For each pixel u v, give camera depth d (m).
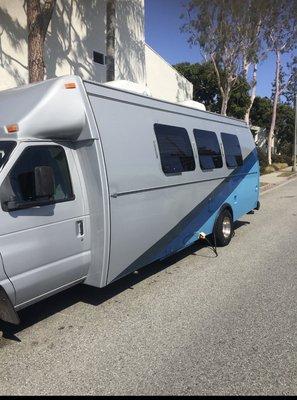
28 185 4.50
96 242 5.21
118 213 5.36
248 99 35.94
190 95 23.05
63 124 4.85
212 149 8.21
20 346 4.54
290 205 14.86
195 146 7.52
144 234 5.99
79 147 5.16
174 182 6.69
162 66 20.52
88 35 14.04
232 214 9.12
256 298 5.82
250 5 20.14
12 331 4.90
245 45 21.28
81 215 5.11
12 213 4.30
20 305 4.53
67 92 4.89
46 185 4.43
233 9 19.88
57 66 12.84
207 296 5.95
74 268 5.05
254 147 10.60
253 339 4.60
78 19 13.58
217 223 8.48
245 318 5.16
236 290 6.17
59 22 12.84
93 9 14.17
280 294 5.96
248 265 7.48
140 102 6.08
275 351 4.33
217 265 7.50
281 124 48.25
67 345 4.55
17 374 3.99
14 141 4.49
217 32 20.70
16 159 4.40
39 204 4.57
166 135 6.62
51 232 4.70
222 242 8.69
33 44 9.41
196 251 8.50
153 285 6.44
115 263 5.43
